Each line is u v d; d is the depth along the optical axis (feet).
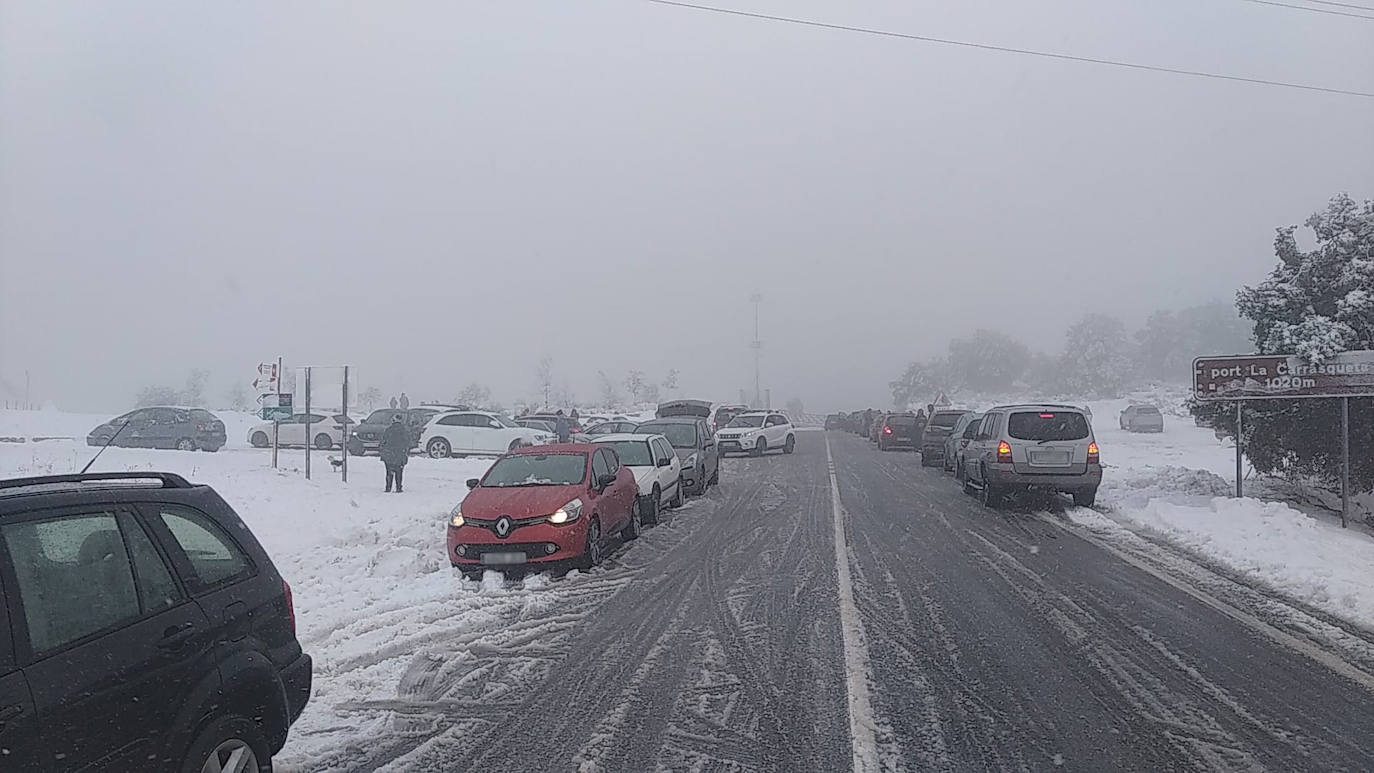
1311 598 31.96
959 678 23.47
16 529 12.28
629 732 19.93
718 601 32.78
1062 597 32.65
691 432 69.77
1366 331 47.80
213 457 72.95
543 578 36.99
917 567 38.63
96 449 73.61
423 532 44.83
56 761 11.62
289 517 47.60
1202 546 42.06
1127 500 57.62
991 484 56.49
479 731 20.10
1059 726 19.99
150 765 13.04
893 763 18.06
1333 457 49.42
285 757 18.65
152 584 14.01
